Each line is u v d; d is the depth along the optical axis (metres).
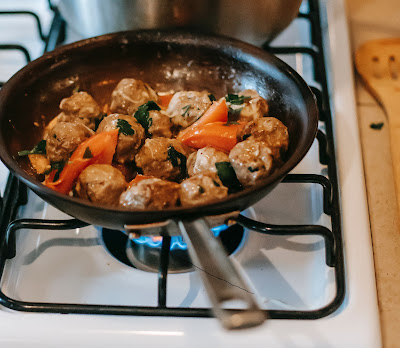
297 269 0.79
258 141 0.76
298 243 0.82
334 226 0.78
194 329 0.66
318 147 0.96
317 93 0.97
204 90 0.97
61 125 0.80
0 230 0.78
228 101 0.86
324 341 0.65
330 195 0.81
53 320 0.67
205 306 0.74
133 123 0.81
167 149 0.80
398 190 0.89
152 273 0.79
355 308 0.69
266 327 0.66
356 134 0.92
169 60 0.95
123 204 0.69
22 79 0.83
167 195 0.69
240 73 0.92
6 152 0.70
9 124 0.79
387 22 1.30
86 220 0.70
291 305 0.74
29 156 0.81
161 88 0.98
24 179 0.66
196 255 0.60
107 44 0.92
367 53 1.18
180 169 0.81
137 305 0.73
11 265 0.79
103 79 0.95
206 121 0.83
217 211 0.65
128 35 0.92
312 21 1.14
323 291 0.75
